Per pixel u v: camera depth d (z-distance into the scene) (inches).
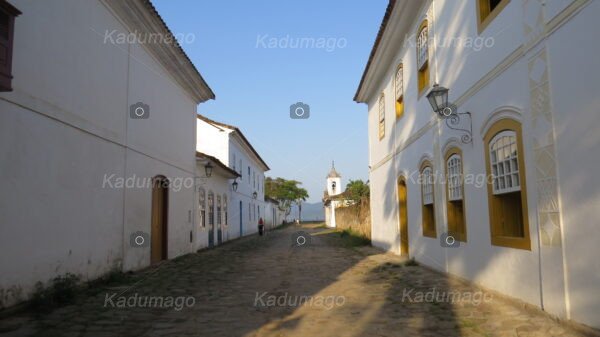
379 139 695.7
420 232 473.1
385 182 652.1
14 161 262.8
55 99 305.7
